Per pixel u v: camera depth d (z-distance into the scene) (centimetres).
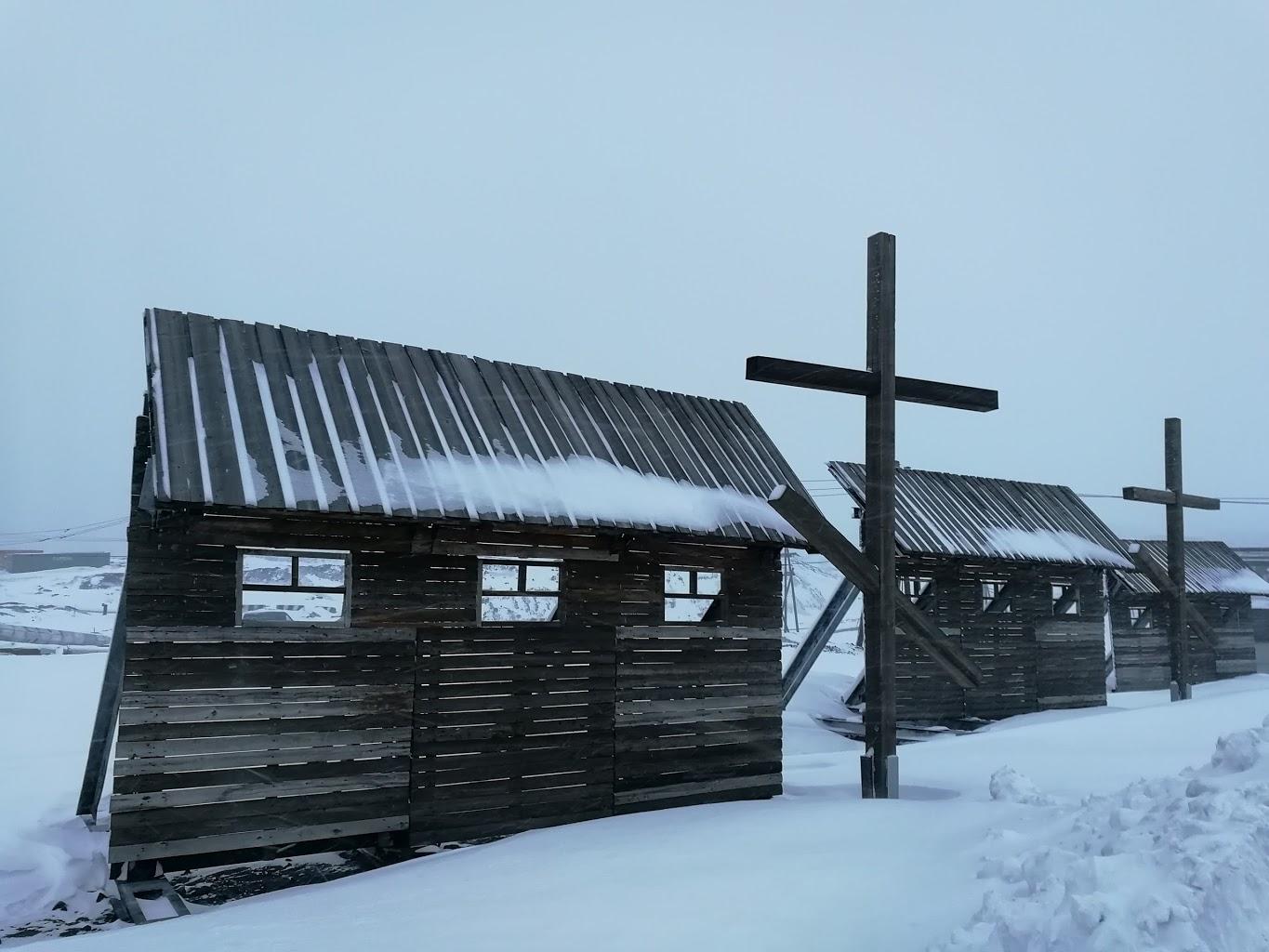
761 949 505
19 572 6397
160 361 990
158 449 878
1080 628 2350
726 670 1257
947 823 739
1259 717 1648
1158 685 2944
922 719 2039
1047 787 1134
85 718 1870
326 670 973
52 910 862
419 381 1167
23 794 1252
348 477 966
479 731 1055
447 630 1050
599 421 1274
